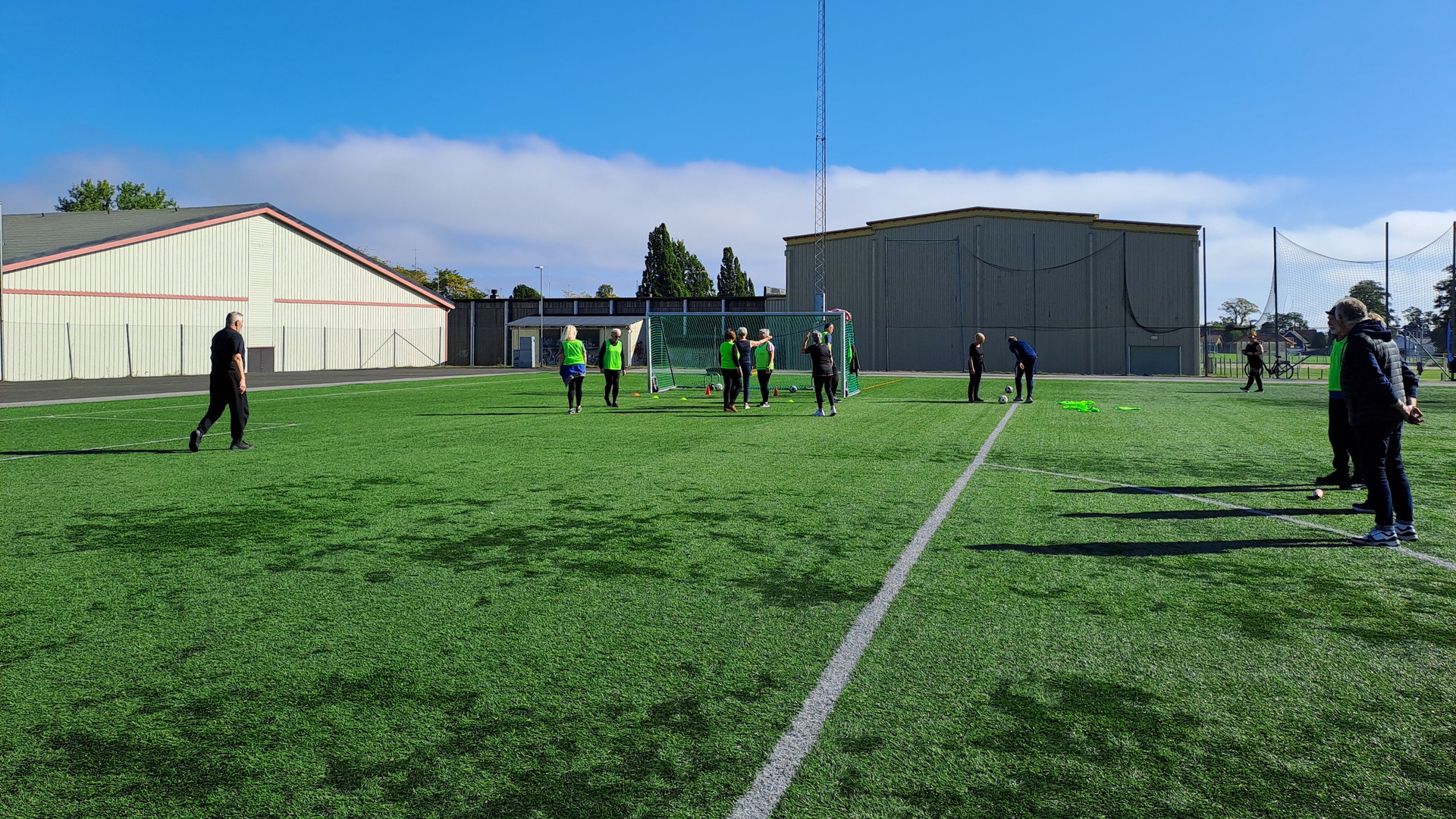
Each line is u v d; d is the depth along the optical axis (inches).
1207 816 101.5
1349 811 102.8
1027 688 137.2
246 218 1594.5
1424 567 209.6
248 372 1585.9
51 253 1282.0
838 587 192.5
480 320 2149.4
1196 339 1727.4
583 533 246.4
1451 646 155.7
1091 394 968.9
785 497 304.5
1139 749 117.4
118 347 1385.3
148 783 109.6
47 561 214.4
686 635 161.3
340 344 1809.8
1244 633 162.4
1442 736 121.2
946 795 105.9
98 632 163.0
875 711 129.1
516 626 166.7
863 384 1202.6
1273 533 247.1
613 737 121.0
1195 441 482.6
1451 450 433.7
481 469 371.2
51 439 479.5
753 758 115.0
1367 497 290.7
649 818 100.8
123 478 344.2
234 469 366.9
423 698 133.7
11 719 127.0
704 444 460.8
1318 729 123.5
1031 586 192.7
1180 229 1729.8
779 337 1718.8
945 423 588.1
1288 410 719.1
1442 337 1401.3
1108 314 1707.7
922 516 269.9
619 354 736.3
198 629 165.3
